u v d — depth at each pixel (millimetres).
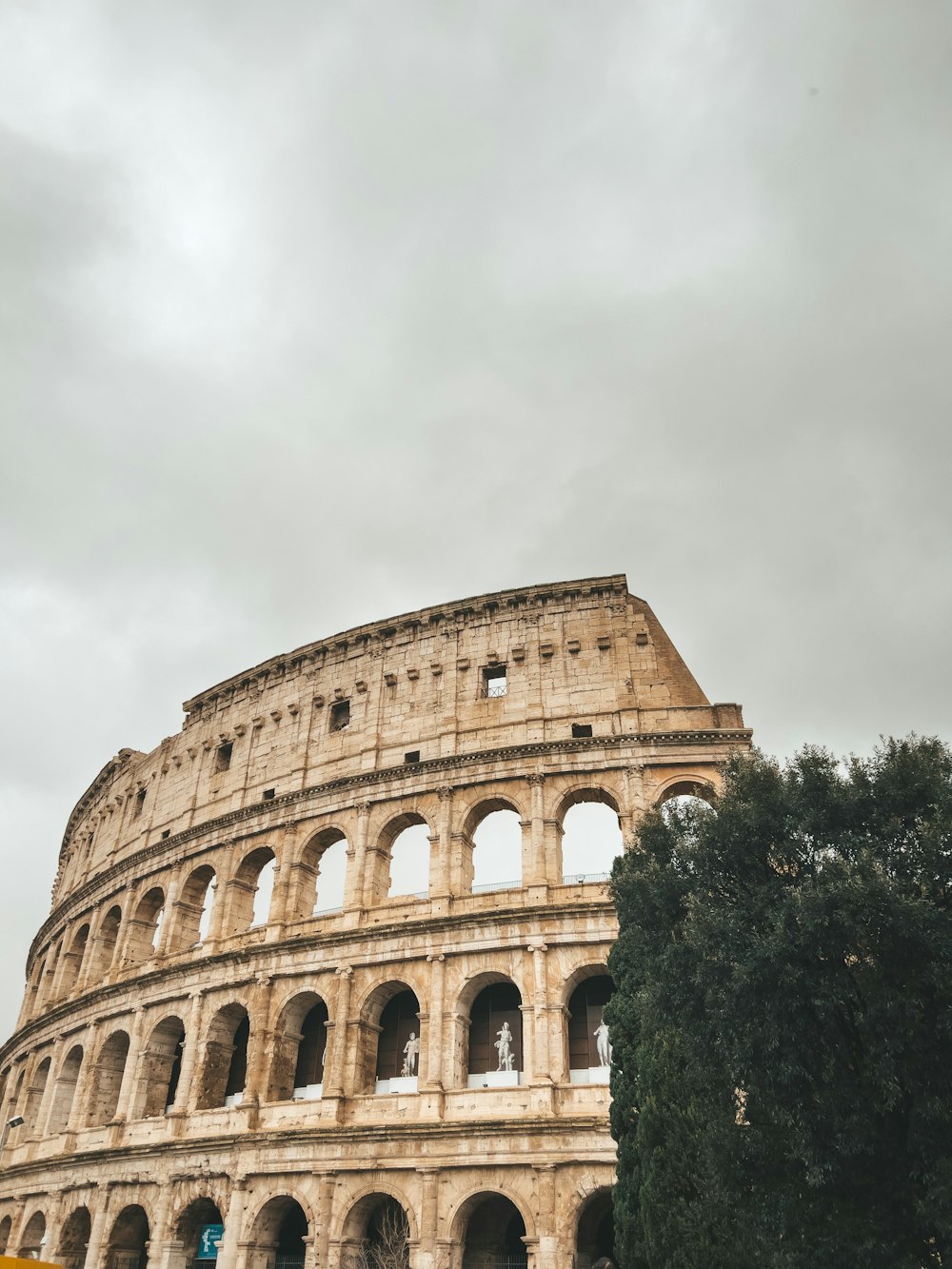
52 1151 71188
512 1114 51438
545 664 66750
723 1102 35688
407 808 64688
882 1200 30797
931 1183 28938
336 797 67500
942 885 32500
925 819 33781
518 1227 53188
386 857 65125
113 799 91812
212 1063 63094
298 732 73812
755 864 36969
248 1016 62125
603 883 56719
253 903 71312
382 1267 50094
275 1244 55312
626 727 62188
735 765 40812
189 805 78312
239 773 76125
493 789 62875
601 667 65438
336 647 75812
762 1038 32375
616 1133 41375
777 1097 32344
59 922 92000
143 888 78562
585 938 54562
